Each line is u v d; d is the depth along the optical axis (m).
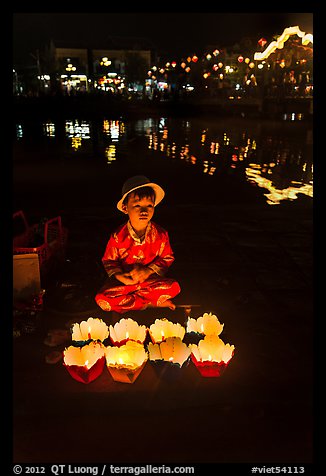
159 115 32.06
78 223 6.95
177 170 11.73
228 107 34.47
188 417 2.83
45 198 8.65
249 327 3.98
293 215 7.51
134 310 4.24
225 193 9.18
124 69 56.94
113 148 15.76
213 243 6.13
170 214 7.52
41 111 33.62
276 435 2.71
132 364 3.08
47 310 4.24
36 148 15.73
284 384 3.18
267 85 32.38
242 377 3.24
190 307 4.34
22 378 3.21
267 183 10.22
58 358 3.42
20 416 2.82
